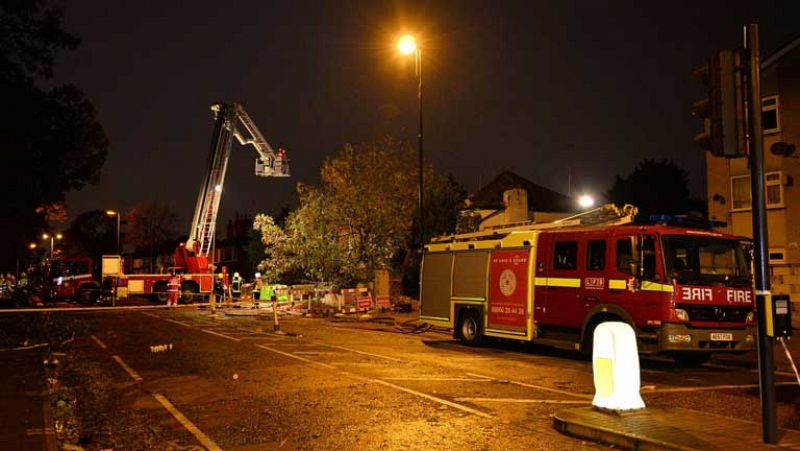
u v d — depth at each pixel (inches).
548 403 365.1
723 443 264.1
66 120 755.4
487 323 629.0
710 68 278.2
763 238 266.4
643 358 584.1
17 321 920.9
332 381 434.9
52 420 326.0
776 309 262.7
